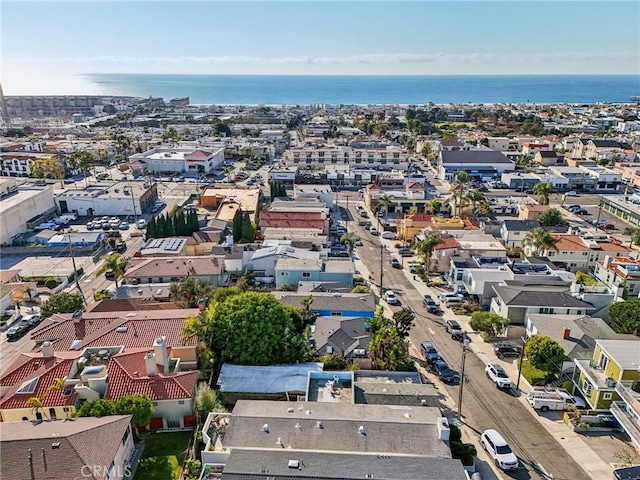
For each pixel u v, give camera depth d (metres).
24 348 67.00
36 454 39.09
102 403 46.22
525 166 182.75
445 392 56.66
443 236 95.50
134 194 132.88
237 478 36.72
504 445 46.12
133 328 59.59
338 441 41.75
